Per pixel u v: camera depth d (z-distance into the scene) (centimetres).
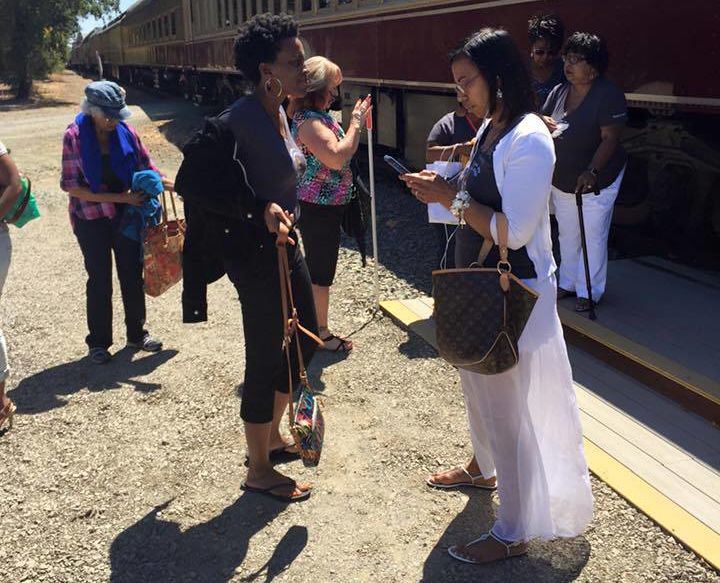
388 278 561
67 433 358
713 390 335
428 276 561
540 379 245
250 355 282
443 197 229
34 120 2139
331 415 362
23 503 303
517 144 219
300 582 253
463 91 225
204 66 1727
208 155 249
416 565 258
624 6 500
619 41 508
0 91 3341
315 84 347
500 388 240
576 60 400
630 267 516
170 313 525
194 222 275
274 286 273
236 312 521
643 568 250
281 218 259
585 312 433
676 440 319
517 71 222
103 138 413
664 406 347
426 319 463
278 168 265
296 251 283
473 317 225
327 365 418
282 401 309
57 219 862
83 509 297
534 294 225
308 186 399
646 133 542
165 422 365
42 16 2962
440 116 811
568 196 430
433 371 403
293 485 299
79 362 444
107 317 437
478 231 227
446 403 368
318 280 420
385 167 948
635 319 421
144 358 445
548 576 249
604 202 423
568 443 250
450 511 286
